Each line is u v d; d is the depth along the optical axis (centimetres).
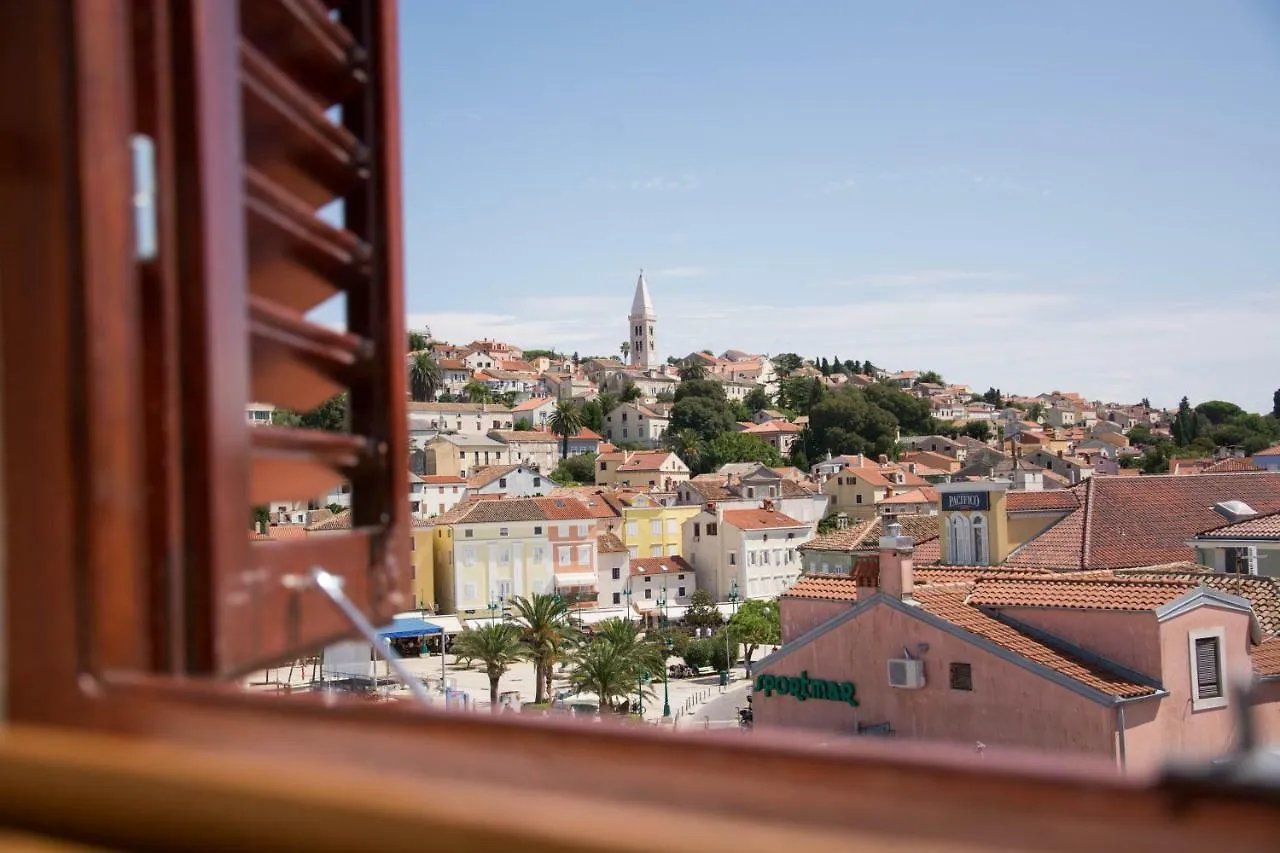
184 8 161
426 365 17062
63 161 143
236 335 171
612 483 14375
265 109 192
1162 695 1586
